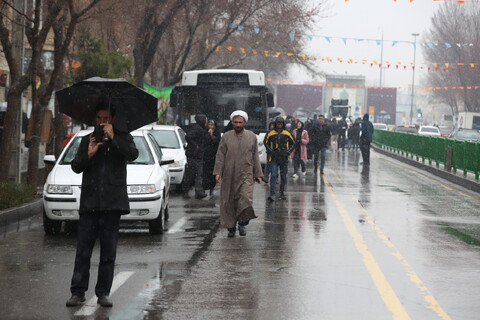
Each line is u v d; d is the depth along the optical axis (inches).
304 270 442.6
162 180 599.2
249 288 393.7
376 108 3740.2
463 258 488.1
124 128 358.0
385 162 1658.5
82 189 357.7
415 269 448.8
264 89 1138.0
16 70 769.6
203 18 1750.7
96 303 360.8
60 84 948.6
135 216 567.5
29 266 455.5
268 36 1932.8
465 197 919.0
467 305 359.9
